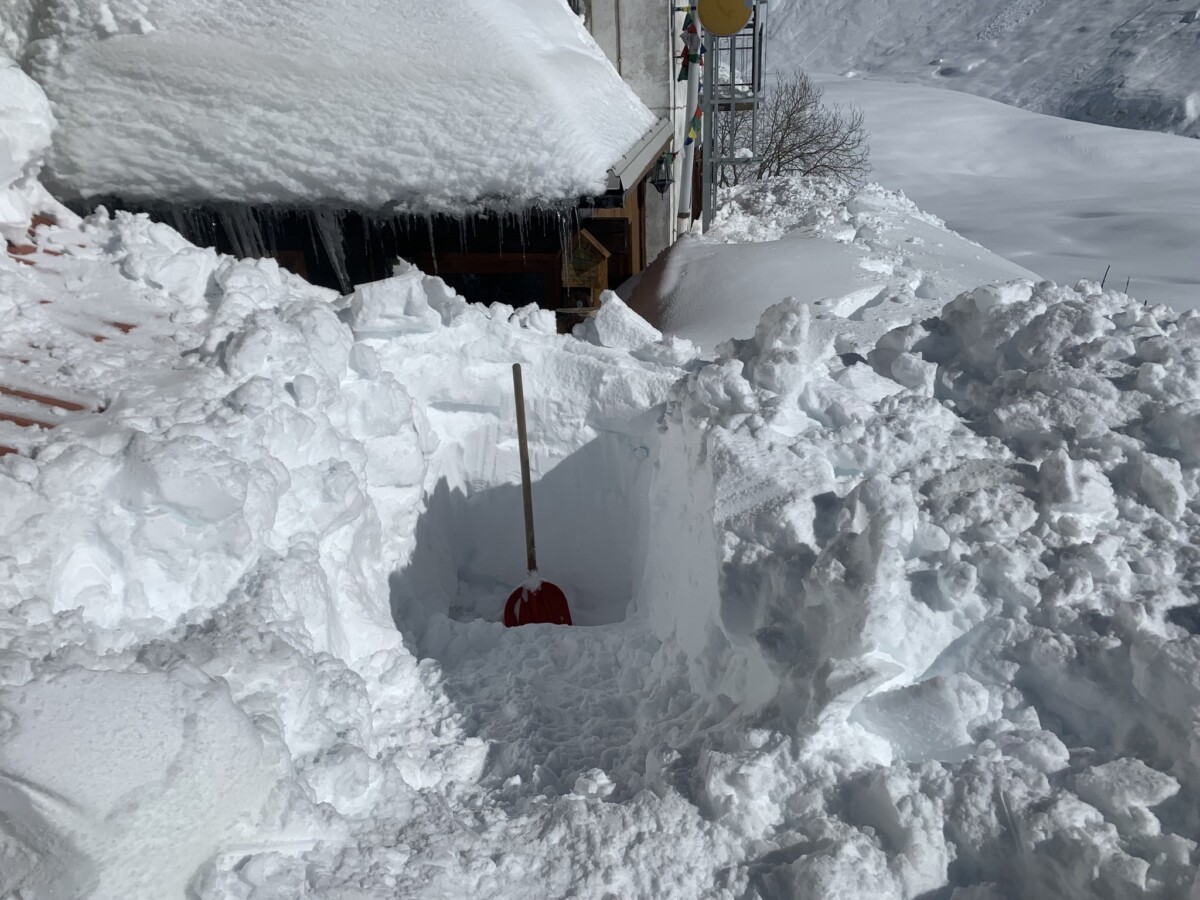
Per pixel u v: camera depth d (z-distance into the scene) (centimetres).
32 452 284
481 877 241
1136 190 2748
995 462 323
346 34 594
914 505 293
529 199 591
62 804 186
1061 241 2003
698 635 336
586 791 282
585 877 242
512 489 492
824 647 271
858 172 2355
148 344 376
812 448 341
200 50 588
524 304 661
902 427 348
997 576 275
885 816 234
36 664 221
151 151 598
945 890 223
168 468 270
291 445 340
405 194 600
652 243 1159
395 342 456
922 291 584
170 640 263
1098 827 214
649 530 434
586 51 789
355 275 657
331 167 596
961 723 248
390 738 315
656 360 479
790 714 265
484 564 499
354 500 352
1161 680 233
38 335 364
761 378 380
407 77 586
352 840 237
